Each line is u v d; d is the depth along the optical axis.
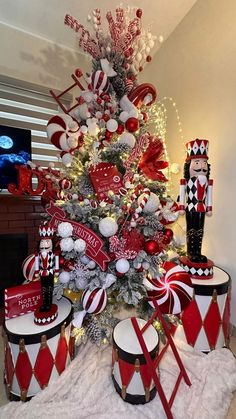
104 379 1.05
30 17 1.64
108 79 1.22
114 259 1.09
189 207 1.36
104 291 1.04
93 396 0.98
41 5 1.58
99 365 1.13
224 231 1.58
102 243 1.06
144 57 1.31
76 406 0.94
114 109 1.21
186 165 1.38
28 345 0.93
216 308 1.24
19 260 1.78
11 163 1.68
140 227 1.14
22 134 1.72
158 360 0.97
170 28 1.88
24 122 1.80
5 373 1.04
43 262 0.99
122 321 1.14
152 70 2.09
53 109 1.90
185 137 1.83
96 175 1.14
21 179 1.32
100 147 1.19
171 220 1.26
